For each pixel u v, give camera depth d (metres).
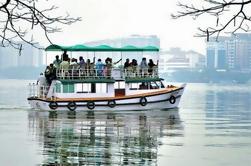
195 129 50.66
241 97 144.62
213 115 70.81
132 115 62.22
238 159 33.88
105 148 37.38
